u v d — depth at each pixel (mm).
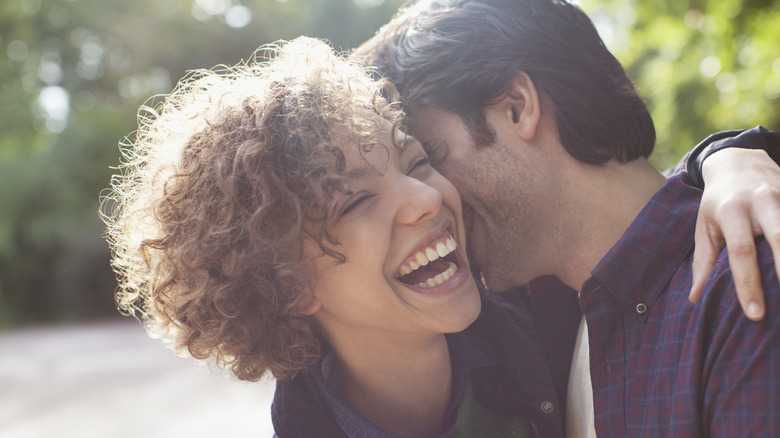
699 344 1168
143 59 19031
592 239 1528
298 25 16766
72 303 16016
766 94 6523
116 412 6512
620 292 1367
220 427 5645
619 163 1550
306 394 1420
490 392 1472
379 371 1424
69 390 7762
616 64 1645
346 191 1254
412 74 1591
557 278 1688
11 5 18938
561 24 1596
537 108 1520
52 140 17641
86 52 19906
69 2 19047
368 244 1278
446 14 1618
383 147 1313
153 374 8344
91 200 17047
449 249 1367
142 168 1562
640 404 1281
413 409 1442
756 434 1061
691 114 7098
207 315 1365
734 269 1092
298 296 1319
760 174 1206
